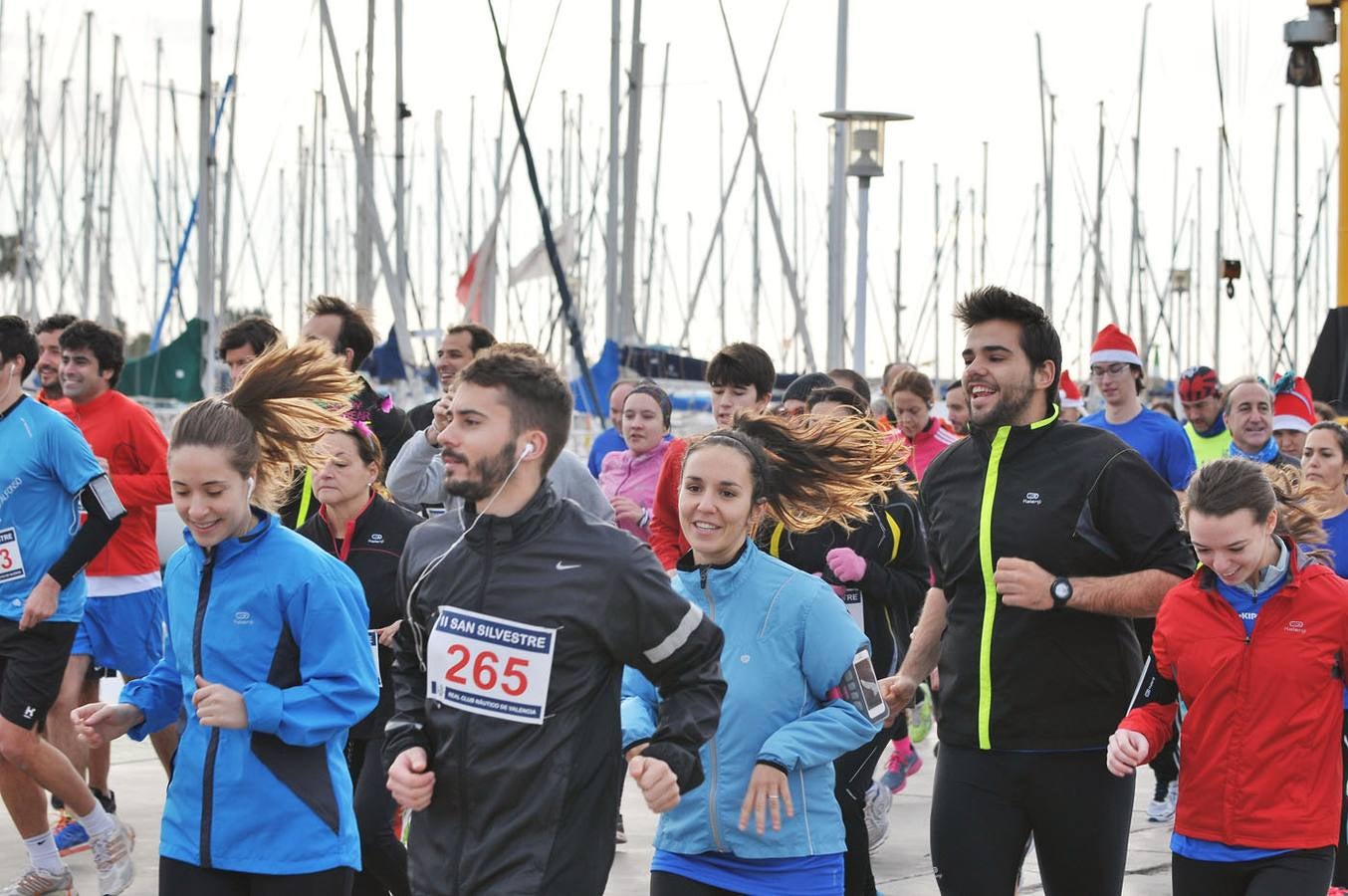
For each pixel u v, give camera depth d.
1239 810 5.57
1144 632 10.21
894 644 7.52
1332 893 7.44
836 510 6.36
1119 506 5.82
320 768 5.22
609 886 8.45
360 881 6.88
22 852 8.84
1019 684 5.84
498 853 4.42
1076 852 5.88
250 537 5.25
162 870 5.26
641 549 4.52
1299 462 11.81
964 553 6.00
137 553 9.52
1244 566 5.47
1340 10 15.46
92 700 9.67
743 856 5.30
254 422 5.38
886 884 8.62
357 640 5.29
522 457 4.48
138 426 9.57
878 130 19.12
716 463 5.44
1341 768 5.64
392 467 8.65
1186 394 12.68
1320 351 15.34
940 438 11.57
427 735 4.59
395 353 24.88
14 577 7.82
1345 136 15.39
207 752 5.18
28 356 7.98
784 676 5.38
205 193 25.45
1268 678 5.52
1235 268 17.22
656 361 27.48
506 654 4.44
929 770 12.06
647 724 5.31
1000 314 6.01
